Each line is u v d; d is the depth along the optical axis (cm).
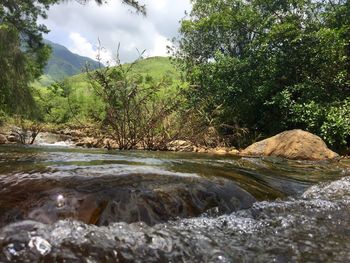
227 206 255
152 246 179
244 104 1070
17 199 209
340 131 842
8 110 1216
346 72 984
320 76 1021
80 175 254
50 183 233
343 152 852
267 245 197
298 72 1041
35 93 1588
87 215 203
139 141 723
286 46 1026
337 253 190
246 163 471
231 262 173
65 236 175
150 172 279
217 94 1085
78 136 957
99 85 795
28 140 850
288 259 180
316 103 938
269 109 1076
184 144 779
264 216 250
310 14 1141
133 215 212
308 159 674
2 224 186
